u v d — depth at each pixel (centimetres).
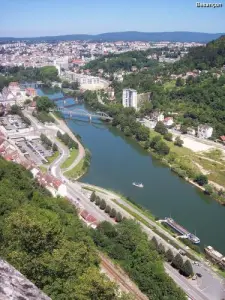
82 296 6175
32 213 11175
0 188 13175
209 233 17950
